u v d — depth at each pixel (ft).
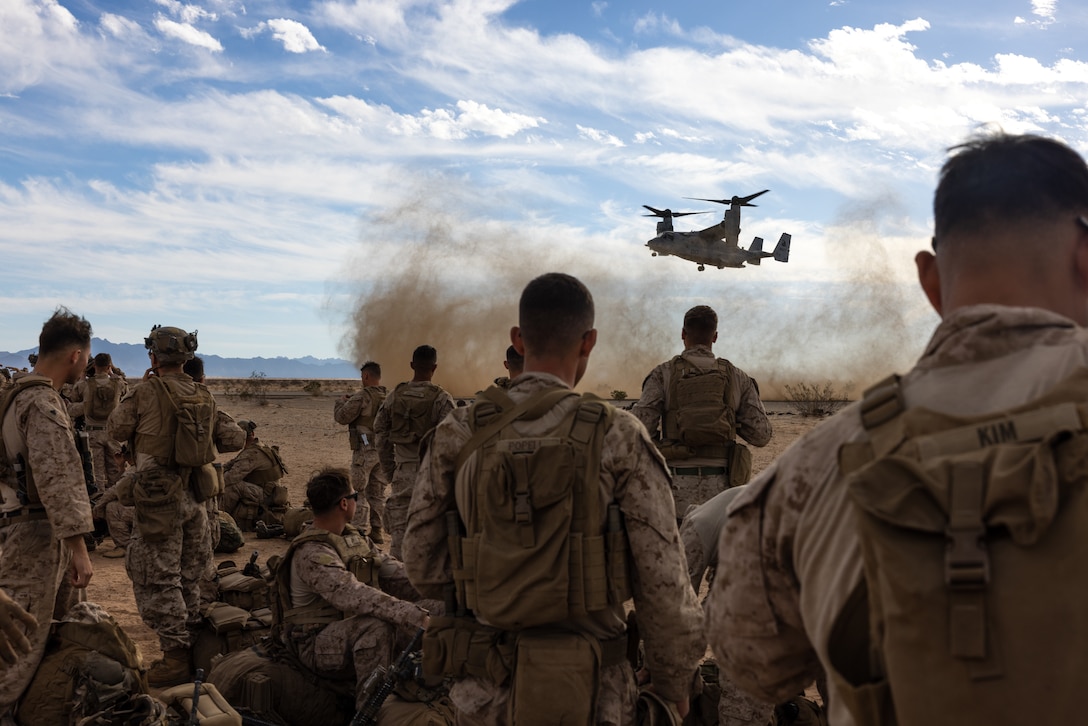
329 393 192.34
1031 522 2.67
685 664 7.06
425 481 7.30
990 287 3.48
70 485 10.41
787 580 3.74
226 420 17.52
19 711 9.50
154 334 15.94
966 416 3.09
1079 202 3.45
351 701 12.19
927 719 2.68
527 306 7.39
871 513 2.98
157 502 14.75
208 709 10.14
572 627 6.84
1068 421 2.85
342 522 12.98
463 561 6.91
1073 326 3.27
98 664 9.48
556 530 6.51
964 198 3.53
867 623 3.19
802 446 3.65
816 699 13.35
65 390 29.94
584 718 6.47
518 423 6.95
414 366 22.03
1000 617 2.65
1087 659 2.55
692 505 15.96
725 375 16.02
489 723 6.84
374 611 11.86
